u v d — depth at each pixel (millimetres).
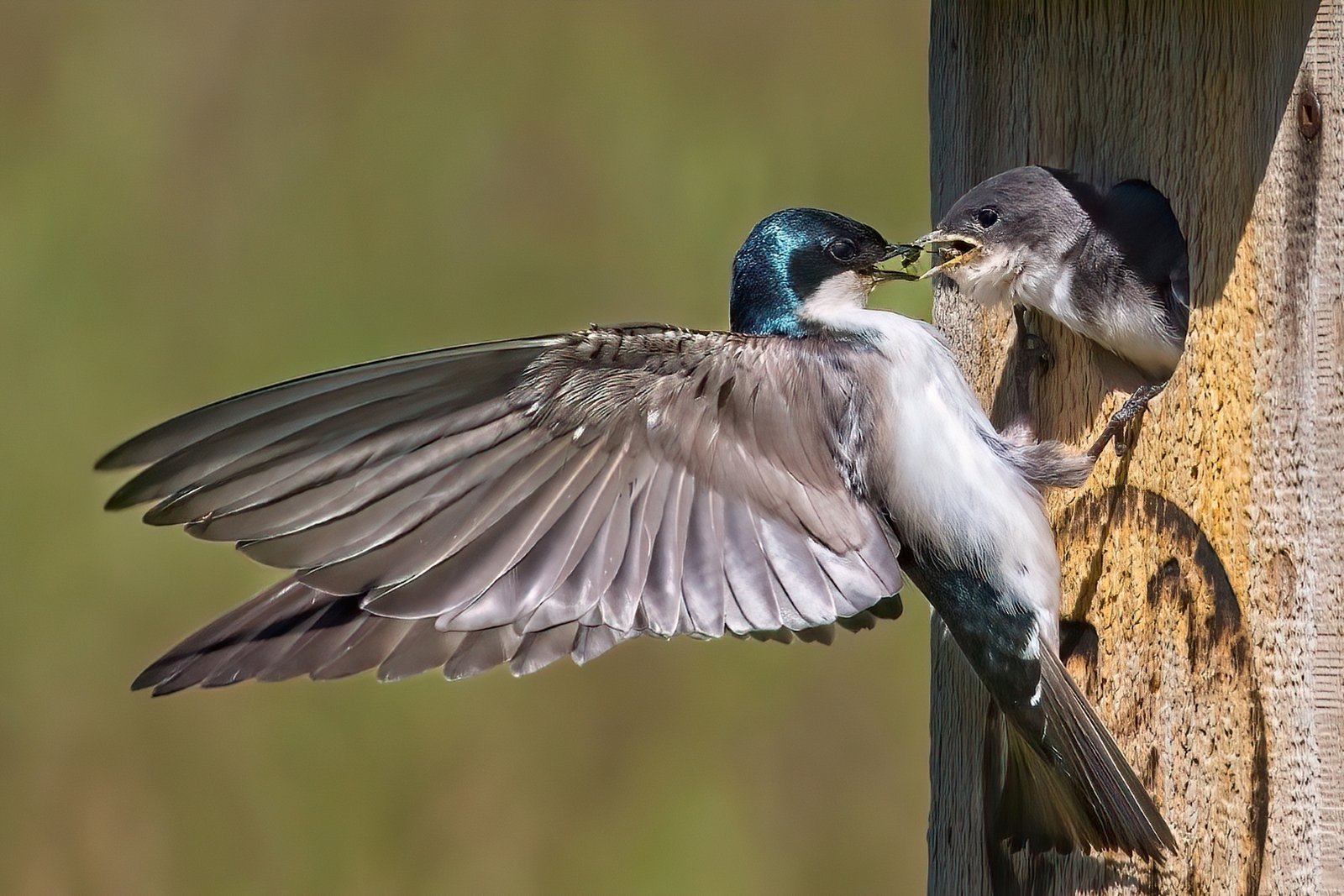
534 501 6887
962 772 9438
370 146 17281
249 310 17016
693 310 16578
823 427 7609
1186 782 8352
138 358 16922
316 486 6375
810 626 7695
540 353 6766
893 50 16891
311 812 14578
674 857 14266
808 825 14258
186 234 17188
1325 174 7934
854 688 14602
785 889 14086
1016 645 8016
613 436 7094
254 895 14477
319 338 17047
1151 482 8492
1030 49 9188
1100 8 8836
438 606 6648
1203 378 8297
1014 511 8055
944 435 7945
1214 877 8242
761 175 16578
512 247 16922
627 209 16750
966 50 9516
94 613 15453
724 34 17156
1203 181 8328
